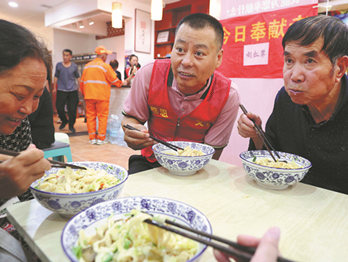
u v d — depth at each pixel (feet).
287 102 4.98
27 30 2.43
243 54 7.27
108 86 14.67
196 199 2.98
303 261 1.97
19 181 2.17
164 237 1.82
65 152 7.18
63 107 18.74
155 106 5.22
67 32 29.55
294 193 3.29
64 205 2.28
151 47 21.27
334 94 4.28
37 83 2.38
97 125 16.12
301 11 6.14
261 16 6.80
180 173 3.77
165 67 4.92
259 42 6.91
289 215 2.69
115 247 1.76
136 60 17.66
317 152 4.55
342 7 5.77
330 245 2.18
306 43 4.28
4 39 2.14
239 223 2.48
